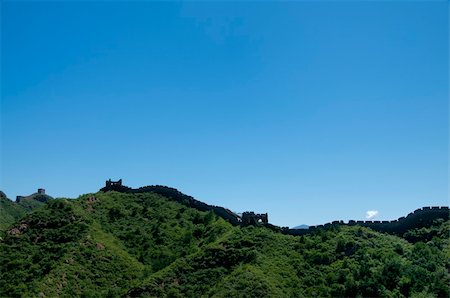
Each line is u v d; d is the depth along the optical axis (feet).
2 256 317.42
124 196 433.07
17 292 277.64
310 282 264.93
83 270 305.12
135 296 276.00
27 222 355.56
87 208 392.06
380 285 245.24
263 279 259.19
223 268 290.35
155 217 393.29
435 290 235.61
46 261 311.88
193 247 336.08
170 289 277.64
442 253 274.77
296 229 335.88
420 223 323.37
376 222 338.34
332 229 326.03
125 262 323.37
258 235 321.73
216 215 393.50
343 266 273.33
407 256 279.49
